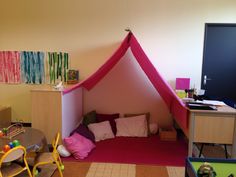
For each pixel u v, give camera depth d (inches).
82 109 167.5
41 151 105.8
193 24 155.6
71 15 160.4
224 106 117.6
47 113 127.1
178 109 132.3
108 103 167.0
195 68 159.5
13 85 169.5
